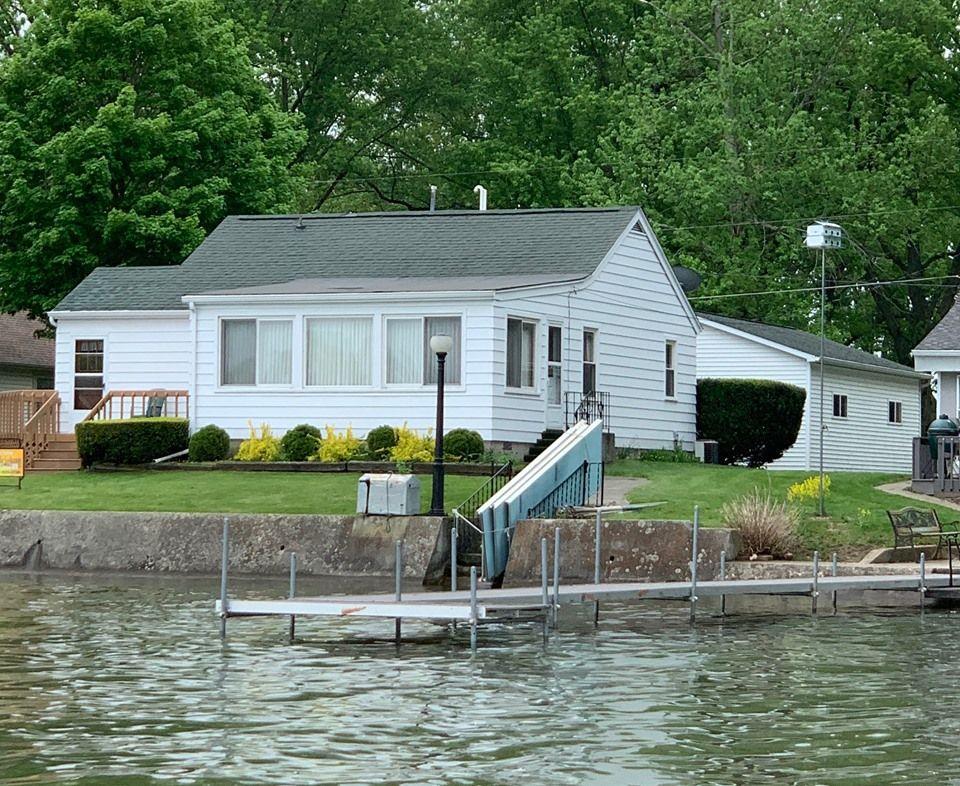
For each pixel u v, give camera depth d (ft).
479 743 81.56
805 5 331.36
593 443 177.17
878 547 159.33
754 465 238.07
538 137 367.86
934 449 190.49
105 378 225.15
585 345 215.10
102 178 250.57
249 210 274.16
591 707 91.25
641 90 337.31
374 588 150.61
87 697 93.76
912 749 80.18
